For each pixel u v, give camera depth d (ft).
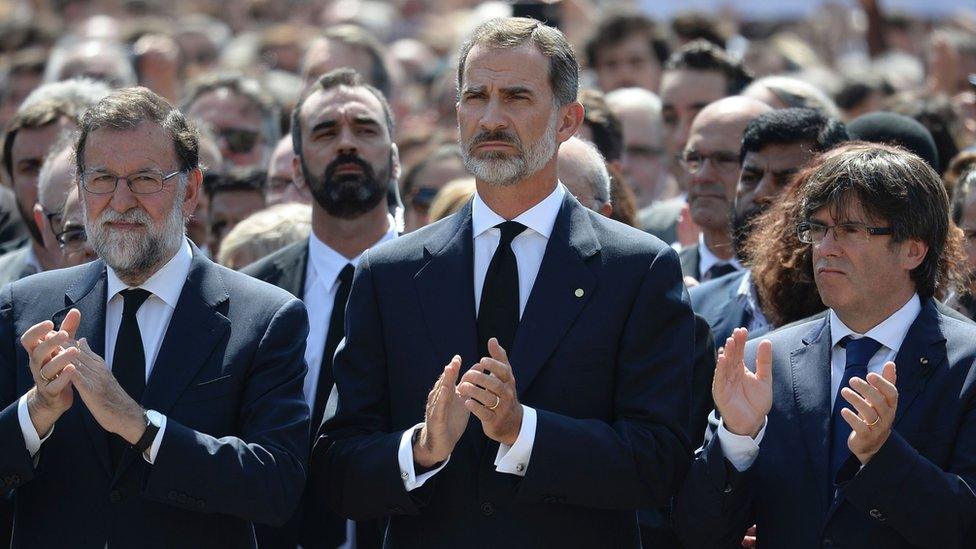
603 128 76.54
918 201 46.80
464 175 78.13
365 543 55.16
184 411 46.16
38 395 44.14
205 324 47.34
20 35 132.05
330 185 61.67
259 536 55.67
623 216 63.10
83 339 44.11
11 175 70.64
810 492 46.34
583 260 47.16
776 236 54.85
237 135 86.79
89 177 46.57
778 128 60.34
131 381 46.80
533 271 47.62
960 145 85.46
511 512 46.11
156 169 46.75
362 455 45.80
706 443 48.29
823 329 48.75
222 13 161.99
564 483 44.45
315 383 59.31
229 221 77.41
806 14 138.51
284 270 62.49
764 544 47.09
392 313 47.80
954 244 50.90
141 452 45.01
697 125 68.28
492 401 43.06
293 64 130.62
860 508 44.45
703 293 61.52
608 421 46.85
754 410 45.57
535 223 47.75
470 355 46.75
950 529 43.91
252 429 46.32
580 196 57.11
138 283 47.80
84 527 45.78
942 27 132.16
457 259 47.80
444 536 46.52
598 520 46.93
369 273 48.60
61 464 46.34
